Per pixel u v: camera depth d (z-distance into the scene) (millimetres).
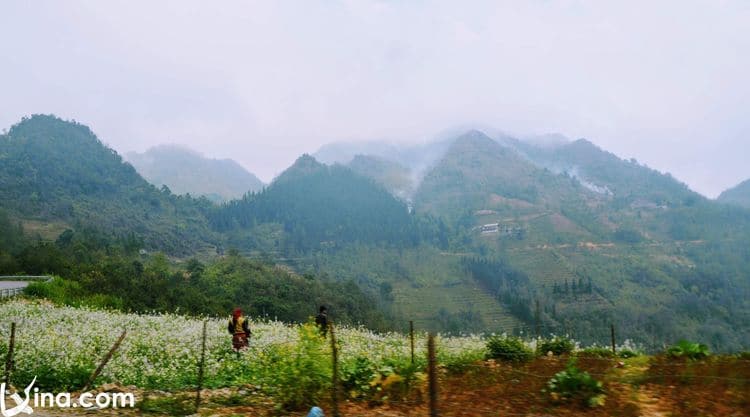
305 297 84438
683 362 11219
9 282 45781
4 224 118062
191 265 101375
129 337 16516
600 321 105625
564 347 14398
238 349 15766
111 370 12539
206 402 10180
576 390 8828
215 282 85875
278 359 11711
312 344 9742
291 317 75312
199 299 56781
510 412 8484
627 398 8812
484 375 10727
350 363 10945
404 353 14141
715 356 11773
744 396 8406
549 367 11453
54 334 15492
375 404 9320
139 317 23672
